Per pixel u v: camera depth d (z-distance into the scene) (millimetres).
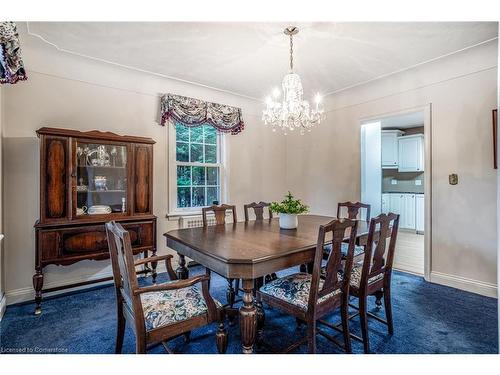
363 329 1759
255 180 4332
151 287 1368
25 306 2469
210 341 1909
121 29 2236
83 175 2654
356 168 3746
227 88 3639
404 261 3793
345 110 3867
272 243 1869
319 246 1495
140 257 3184
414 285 2938
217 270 1595
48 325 2127
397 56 2734
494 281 2607
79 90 2861
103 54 2680
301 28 2215
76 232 2500
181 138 3674
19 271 2568
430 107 3023
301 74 3189
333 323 2174
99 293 2773
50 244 2387
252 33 2297
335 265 1625
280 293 1730
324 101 4066
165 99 3291
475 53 2650
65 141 2475
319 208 4219
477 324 2115
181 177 3662
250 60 2814
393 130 6031
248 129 4234
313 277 1522
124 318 1650
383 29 2236
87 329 2066
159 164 3379
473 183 2732
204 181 3877
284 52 2635
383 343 1870
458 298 2596
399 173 6258
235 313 1716
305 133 4402
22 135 2574
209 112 3656
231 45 2506
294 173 4578
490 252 2627
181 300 1564
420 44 2496
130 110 3168
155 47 2541
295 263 1720
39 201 2539
